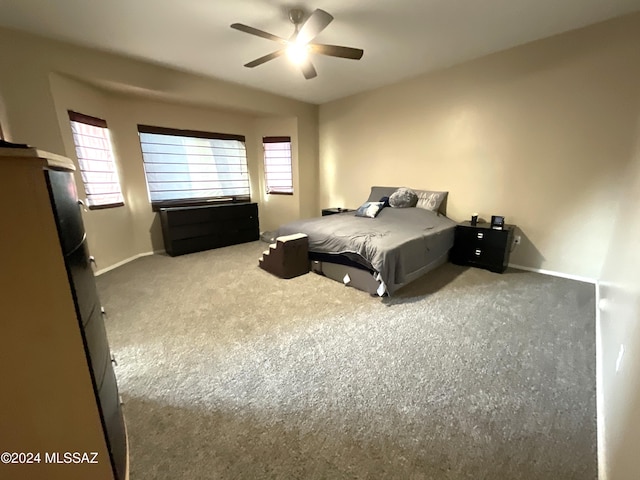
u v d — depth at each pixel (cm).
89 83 327
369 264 277
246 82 421
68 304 77
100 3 225
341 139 525
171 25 260
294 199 555
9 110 267
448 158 394
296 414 147
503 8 242
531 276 327
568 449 127
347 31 278
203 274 346
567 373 173
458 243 362
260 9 238
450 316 241
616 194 282
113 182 383
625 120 268
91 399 85
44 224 71
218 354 194
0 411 75
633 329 119
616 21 259
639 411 90
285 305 264
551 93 303
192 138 467
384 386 165
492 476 116
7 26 257
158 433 136
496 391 160
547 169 319
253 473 118
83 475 89
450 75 372
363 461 123
